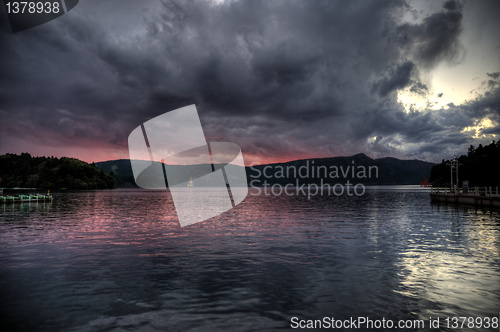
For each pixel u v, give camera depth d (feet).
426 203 263.70
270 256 62.03
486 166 558.56
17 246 72.64
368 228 105.81
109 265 54.70
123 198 398.21
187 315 33.45
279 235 90.33
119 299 38.09
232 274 48.96
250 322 31.78
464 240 80.59
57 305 36.11
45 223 120.88
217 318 32.68
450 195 241.14
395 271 50.42
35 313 33.86
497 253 64.34
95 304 36.47
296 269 51.88
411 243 76.28
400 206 226.17
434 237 85.51
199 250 68.13
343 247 71.41
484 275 48.01
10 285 43.34
